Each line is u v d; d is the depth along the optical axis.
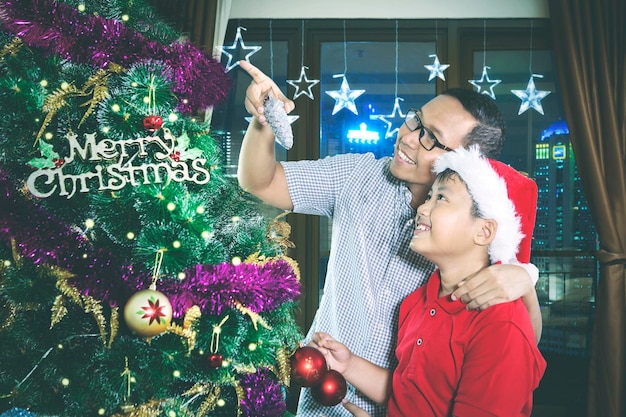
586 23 3.03
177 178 1.13
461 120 1.31
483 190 1.10
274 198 1.49
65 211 1.12
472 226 1.12
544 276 3.40
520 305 1.08
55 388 1.14
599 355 2.99
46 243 1.06
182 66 1.15
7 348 1.13
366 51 3.41
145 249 1.06
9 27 1.05
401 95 3.42
